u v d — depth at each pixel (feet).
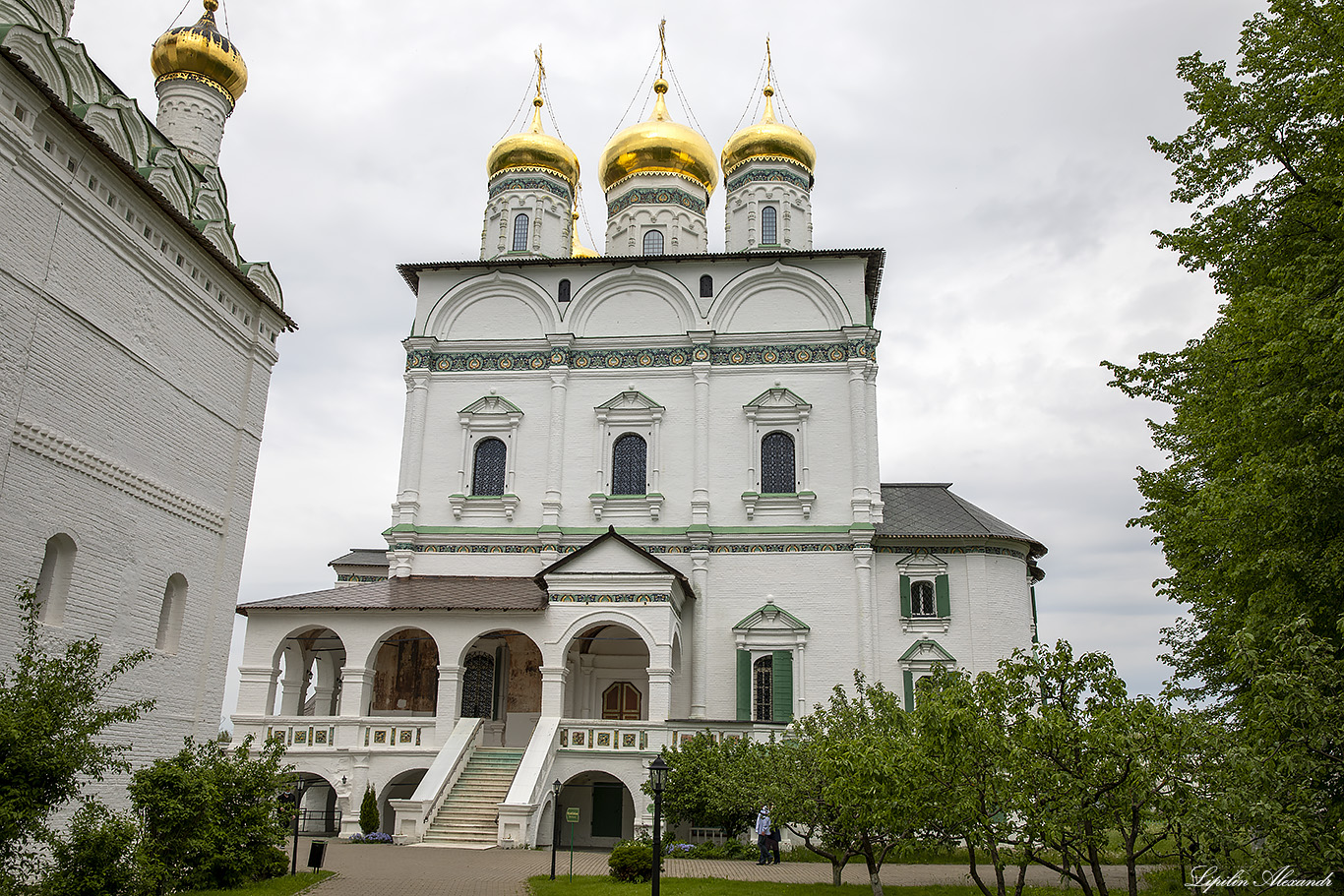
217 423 66.69
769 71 145.59
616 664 109.29
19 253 49.19
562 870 67.56
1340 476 47.85
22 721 38.70
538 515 114.11
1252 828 39.06
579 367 118.62
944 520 112.37
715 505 112.88
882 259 121.49
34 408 50.21
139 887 45.09
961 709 44.60
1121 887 63.10
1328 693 41.86
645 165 138.21
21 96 48.91
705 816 81.46
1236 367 57.52
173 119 85.56
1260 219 62.90
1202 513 58.95
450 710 94.48
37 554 50.19
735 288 119.24
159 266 60.44
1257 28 63.67
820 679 106.32
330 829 93.04
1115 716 41.65
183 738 61.82
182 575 62.64
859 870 73.61
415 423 117.60
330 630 104.73
